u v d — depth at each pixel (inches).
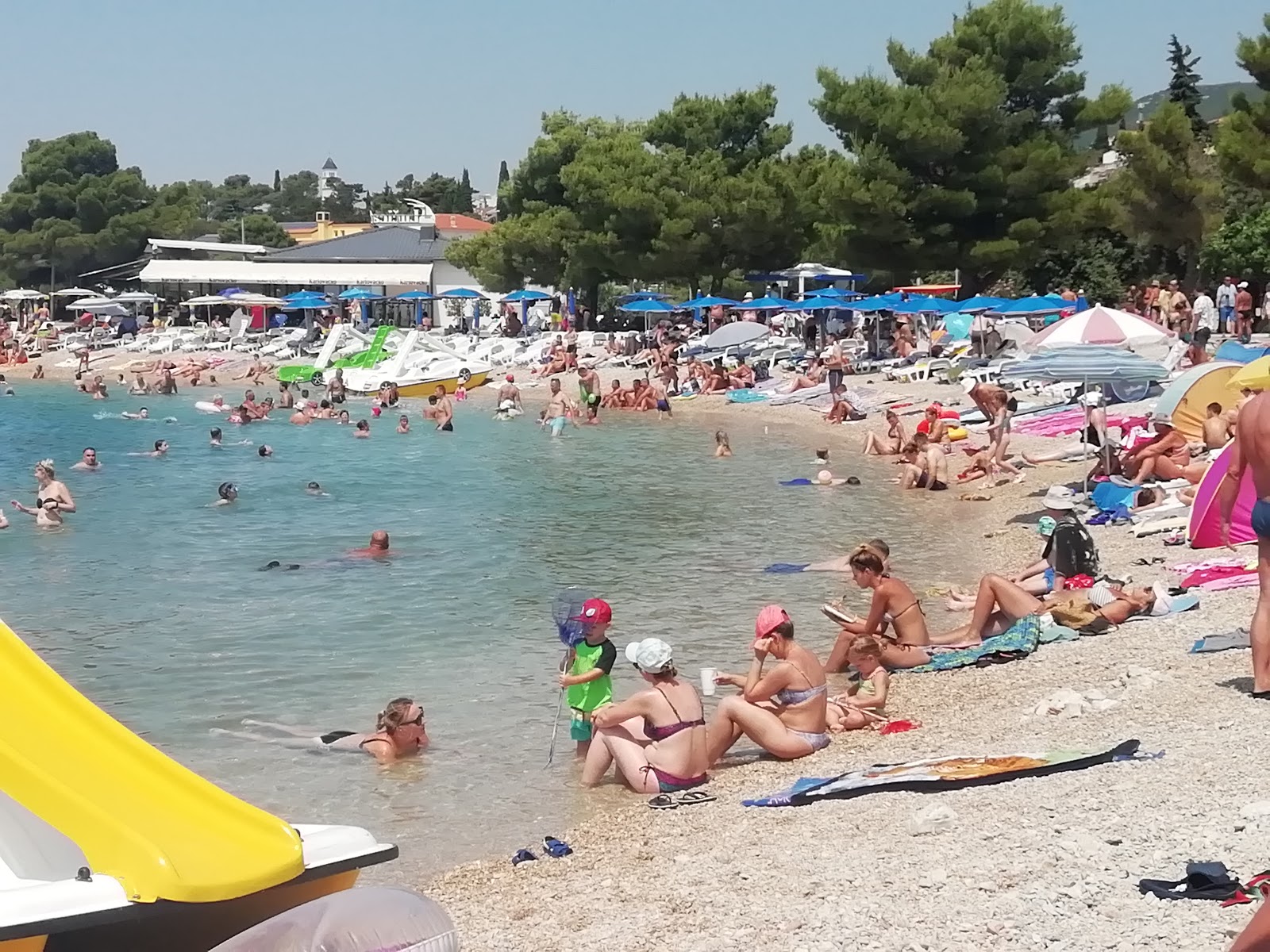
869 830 319.9
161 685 522.6
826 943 248.5
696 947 256.8
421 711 443.2
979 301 1688.0
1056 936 237.1
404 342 1978.3
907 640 525.3
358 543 841.5
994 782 346.9
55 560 788.0
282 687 518.3
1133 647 489.4
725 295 2755.9
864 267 1996.8
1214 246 1828.2
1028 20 1940.2
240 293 3166.8
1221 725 370.3
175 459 1296.8
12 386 2234.3
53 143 4202.8
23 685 228.7
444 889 326.3
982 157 1894.7
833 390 1557.6
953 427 1216.8
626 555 789.2
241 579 727.7
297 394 2023.9
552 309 2807.6
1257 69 1727.4
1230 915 237.1
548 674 533.6
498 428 1595.7
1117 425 1074.7
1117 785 323.3
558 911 297.0
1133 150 1845.5
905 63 1979.6
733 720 418.6
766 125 2576.3
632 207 2329.0
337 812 389.1
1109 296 2183.8
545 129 2896.2
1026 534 818.2
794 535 853.2
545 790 403.5
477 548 818.2
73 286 4028.1
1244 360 981.8
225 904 216.2
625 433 1508.4
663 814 371.9
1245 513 626.5
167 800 221.0
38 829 207.5
